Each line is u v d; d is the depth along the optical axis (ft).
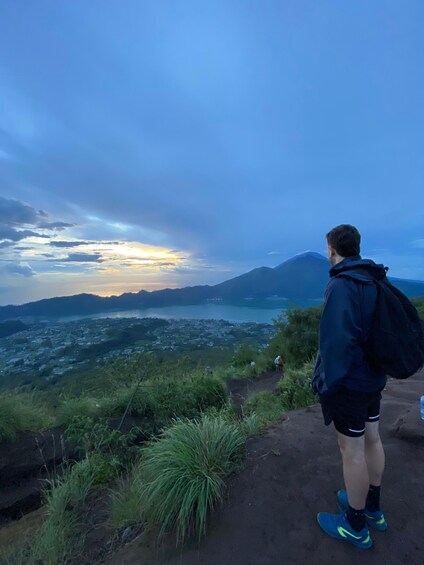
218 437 10.44
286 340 37.96
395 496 8.61
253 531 7.86
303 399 19.06
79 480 12.76
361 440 6.61
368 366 6.35
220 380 25.23
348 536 7.07
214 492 8.63
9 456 15.93
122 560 8.07
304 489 9.02
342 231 7.16
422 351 6.24
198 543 7.88
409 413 12.82
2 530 12.81
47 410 19.94
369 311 6.27
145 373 21.45
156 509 8.87
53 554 9.04
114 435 14.67
